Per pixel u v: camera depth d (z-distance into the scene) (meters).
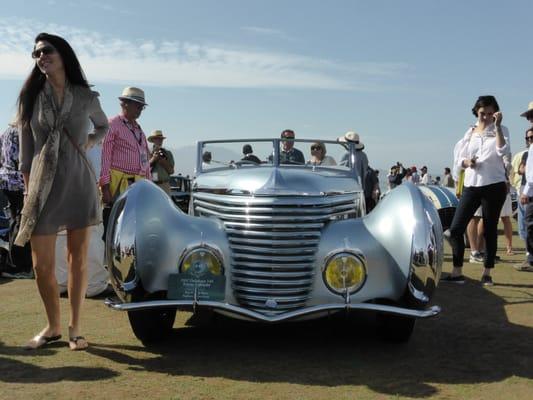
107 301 3.70
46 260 3.86
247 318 3.65
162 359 3.73
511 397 3.11
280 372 3.49
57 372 3.45
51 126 3.74
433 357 3.82
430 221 3.77
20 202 6.20
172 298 3.76
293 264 3.84
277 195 3.97
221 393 3.12
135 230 3.73
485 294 5.91
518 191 9.20
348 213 4.34
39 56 3.72
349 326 4.61
